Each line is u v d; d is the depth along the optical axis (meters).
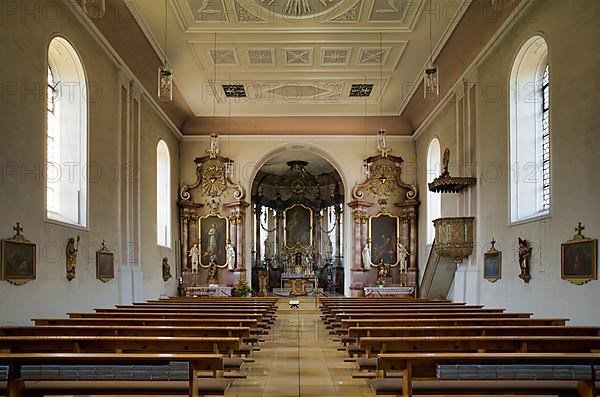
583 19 9.34
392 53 16.19
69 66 12.07
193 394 5.28
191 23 14.27
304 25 14.44
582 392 5.39
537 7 11.16
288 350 10.95
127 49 14.52
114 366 5.37
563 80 10.05
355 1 13.24
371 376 7.77
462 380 5.80
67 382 5.75
